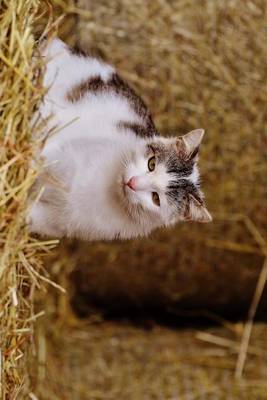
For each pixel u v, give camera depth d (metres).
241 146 5.12
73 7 4.87
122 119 3.77
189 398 5.29
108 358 5.55
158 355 5.59
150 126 4.00
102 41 4.99
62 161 3.47
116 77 4.04
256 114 5.05
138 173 3.66
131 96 3.98
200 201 3.88
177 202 3.83
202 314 6.01
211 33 4.93
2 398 3.25
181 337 5.80
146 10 4.93
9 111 3.05
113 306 5.98
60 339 5.64
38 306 5.35
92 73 3.88
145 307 5.99
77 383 5.35
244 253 5.47
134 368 5.48
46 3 3.60
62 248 5.50
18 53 3.06
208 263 5.54
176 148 3.87
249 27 4.89
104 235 3.74
